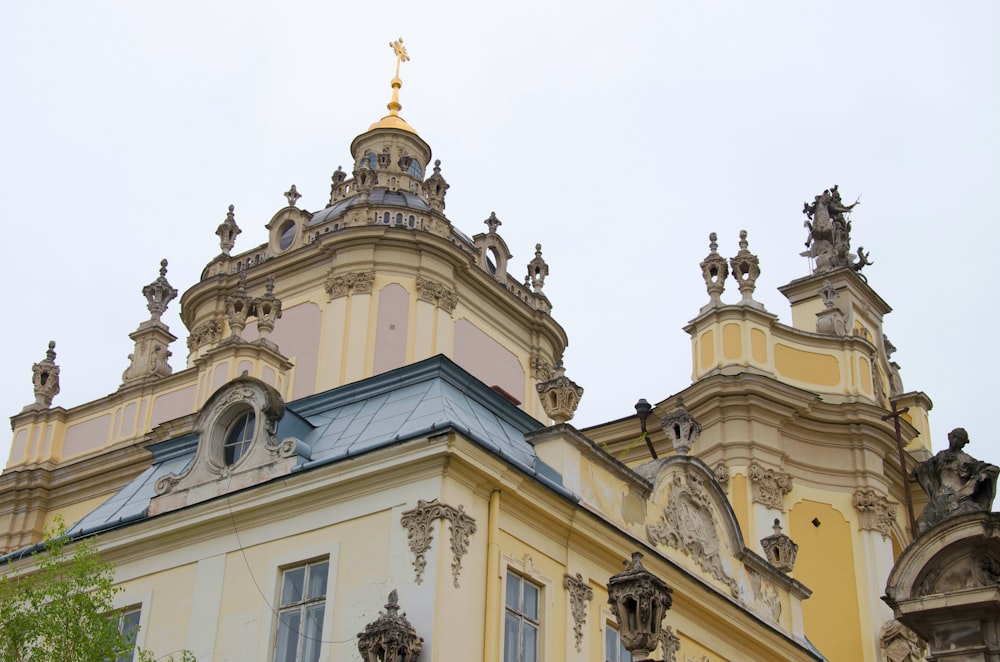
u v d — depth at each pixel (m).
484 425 23.92
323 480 22.05
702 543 27.19
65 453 47.22
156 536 23.61
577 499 23.52
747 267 43.72
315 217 50.22
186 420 41.25
